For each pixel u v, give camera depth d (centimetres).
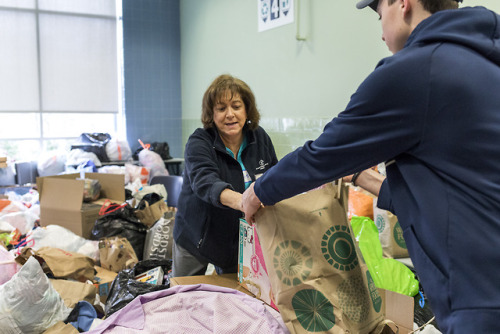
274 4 421
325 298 120
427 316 180
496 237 83
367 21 317
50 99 578
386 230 238
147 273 223
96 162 533
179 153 664
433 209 89
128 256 291
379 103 92
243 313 132
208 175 160
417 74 89
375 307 127
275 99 430
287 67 409
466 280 84
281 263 121
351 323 121
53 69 576
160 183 409
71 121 604
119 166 542
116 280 208
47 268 241
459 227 86
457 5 100
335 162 100
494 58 90
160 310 138
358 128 95
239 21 488
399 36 103
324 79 364
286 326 120
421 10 99
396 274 203
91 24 595
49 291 197
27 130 577
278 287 120
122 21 604
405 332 150
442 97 87
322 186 129
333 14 349
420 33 94
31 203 427
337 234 127
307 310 119
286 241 122
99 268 291
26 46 558
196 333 128
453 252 86
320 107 371
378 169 256
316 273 121
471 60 87
